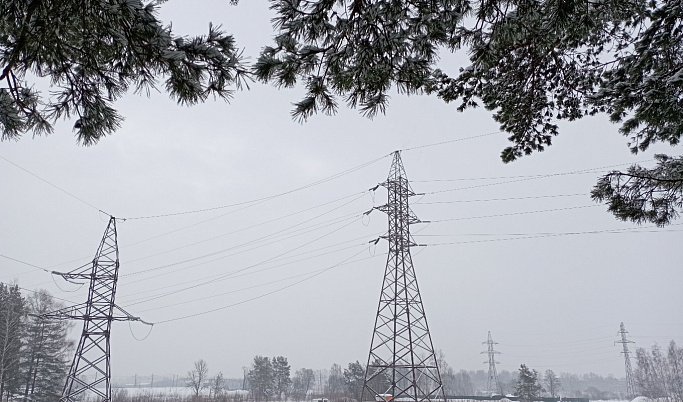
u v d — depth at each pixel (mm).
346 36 3652
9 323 39344
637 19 5262
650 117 5723
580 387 138625
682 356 72812
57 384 44969
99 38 3301
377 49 3742
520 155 7145
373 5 3531
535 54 5680
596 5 4715
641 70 5602
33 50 3453
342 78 3814
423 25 3824
